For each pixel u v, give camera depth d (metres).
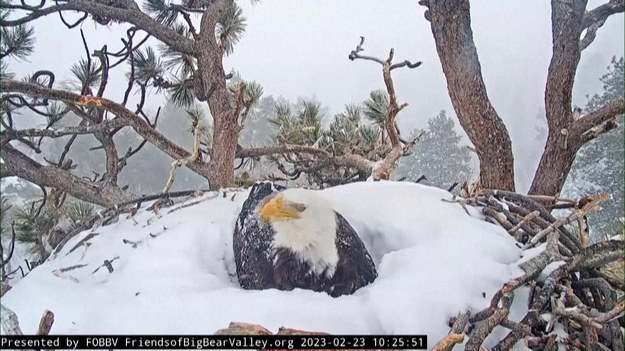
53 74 2.51
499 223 1.91
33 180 2.45
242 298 1.46
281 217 1.62
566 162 2.49
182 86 2.94
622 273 1.72
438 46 2.48
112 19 2.69
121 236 1.89
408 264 1.63
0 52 2.40
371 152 3.15
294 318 1.40
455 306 1.45
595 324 1.39
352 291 1.60
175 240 1.80
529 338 1.46
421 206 1.91
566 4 2.41
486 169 2.54
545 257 1.58
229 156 2.61
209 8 2.80
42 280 1.62
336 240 1.64
